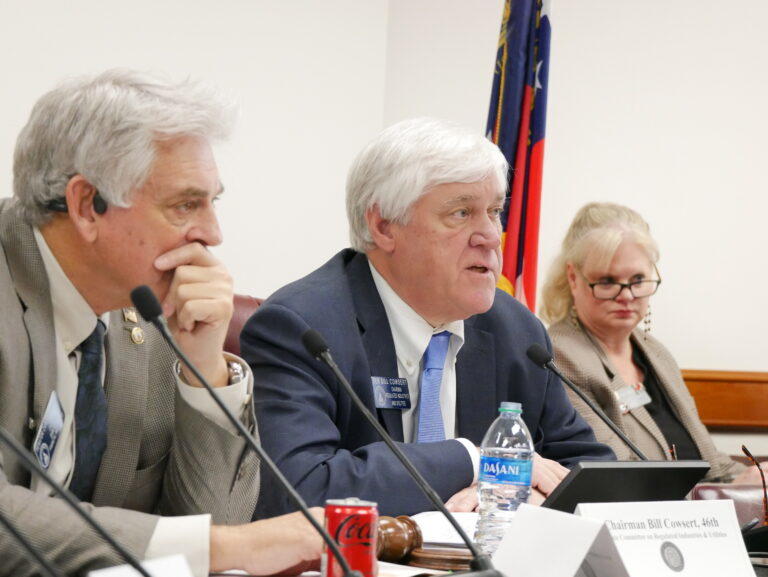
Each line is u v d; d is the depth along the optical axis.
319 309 2.54
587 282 3.92
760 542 2.02
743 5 5.31
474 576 1.39
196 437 1.95
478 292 2.62
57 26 3.94
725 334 5.28
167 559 1.25
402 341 2.67
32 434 1.87
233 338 2.96
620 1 5.26
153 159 1.87
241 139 4.38
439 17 5.10
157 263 1.91
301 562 1.58
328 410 2.45
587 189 5.23
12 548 1.50
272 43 4.48
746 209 5.29
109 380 2.04
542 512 1.49
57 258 1.92
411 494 2.25
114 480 2.02
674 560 1.57
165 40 4.21
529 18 4.25
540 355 2.31
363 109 4.73
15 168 1.93
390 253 2.67
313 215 4.57
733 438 5.22
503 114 4.21
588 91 5.25
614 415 3.73
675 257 5.27
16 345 1.83
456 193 2.59
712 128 5.31
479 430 2.73
